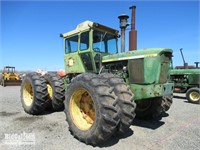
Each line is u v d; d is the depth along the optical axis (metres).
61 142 3.27
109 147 3.07
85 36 4.61
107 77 3.51
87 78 3.31
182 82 8.59
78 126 3.38
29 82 5.30
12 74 16.89
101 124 2.95
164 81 3.77
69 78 5.38
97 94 3.04
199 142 3.29
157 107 4.42
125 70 3.93
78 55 4.86
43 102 5.02
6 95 9.43
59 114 5.18
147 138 3.47
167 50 3.73
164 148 3.05
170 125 4.26
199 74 8.11
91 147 3.07
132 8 4.82
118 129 3.28
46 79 5.36
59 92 5.02
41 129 3.93
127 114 3.19
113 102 3.01
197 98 7.27
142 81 3.63
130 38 4.83
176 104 7.07
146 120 4.65
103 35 4.73
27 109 5.25
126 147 3.08
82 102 3.66
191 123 4.43
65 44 5.30
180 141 3.34
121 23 4.78
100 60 4.59
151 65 3.55
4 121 4.53
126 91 3.33
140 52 3.73
